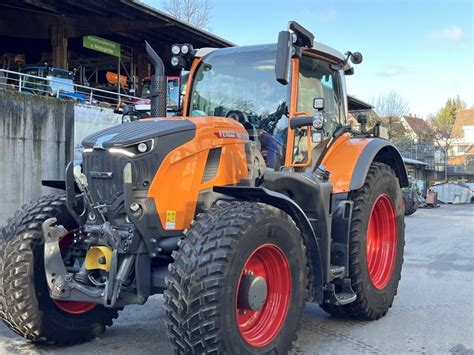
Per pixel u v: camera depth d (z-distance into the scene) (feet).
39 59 65.72
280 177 14.99
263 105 16.57
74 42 63.21
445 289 23.12
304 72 17.07
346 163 17.30
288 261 13.29
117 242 12.62
